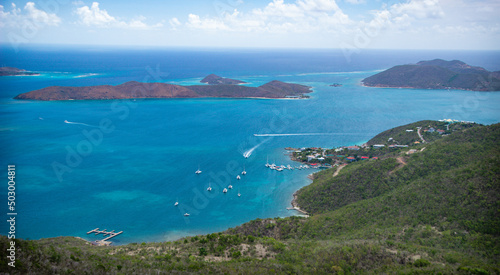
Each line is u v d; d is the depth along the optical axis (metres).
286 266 38.03
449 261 38.03
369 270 37.50
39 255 33.06
